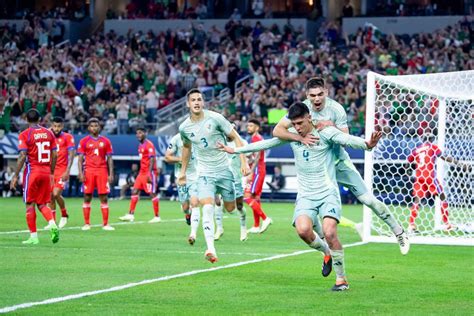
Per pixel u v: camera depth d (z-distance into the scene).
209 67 72.00
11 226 35.44
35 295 17.47
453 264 23.73
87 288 18.47
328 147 18.44
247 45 74.38
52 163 28.05
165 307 16.28
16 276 20.22
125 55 75.25
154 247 27.34
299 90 66.12
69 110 68.25
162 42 76.75
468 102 33.78
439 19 74.38
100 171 34.44
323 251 19.23
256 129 34.09
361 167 57.66
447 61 68.00
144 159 39.88
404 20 75.19
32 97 69.25
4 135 65.44
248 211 49.81
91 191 34.38
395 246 28.78
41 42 79.50
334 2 82.38
